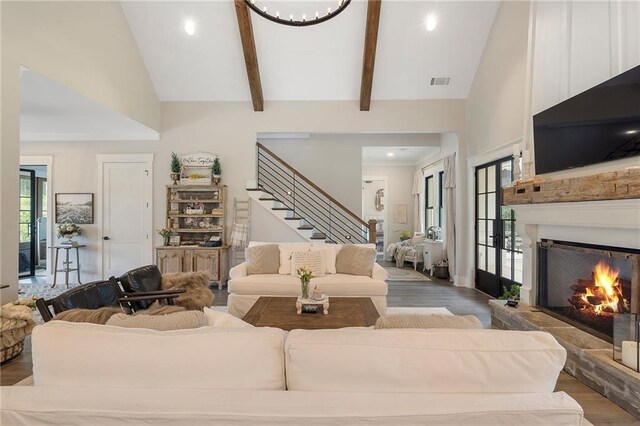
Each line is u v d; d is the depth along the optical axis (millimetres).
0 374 2701
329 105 6129
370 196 10383
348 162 7730
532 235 3650
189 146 6145
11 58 3080
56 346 1158
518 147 3871
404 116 6121
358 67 5645
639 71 2400
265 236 6164
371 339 1174
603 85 2707
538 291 3621
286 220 6141
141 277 3311
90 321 1817
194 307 3332
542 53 3635
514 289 4062
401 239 9625
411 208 10117
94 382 1141
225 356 1140
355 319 2732
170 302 3256
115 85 4754
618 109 2572
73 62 3893
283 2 4801
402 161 9984
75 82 3926
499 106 4863
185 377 1136
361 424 1039
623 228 2527
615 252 2654
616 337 2346
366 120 6125
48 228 6121
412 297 5305
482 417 1040
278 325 2600
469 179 5973
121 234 6145
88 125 5562
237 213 6148
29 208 7066
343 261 4426
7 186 3020
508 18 4590
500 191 5094
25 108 4617
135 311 3055
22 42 3197
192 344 1153
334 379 1136
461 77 5762
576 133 2996
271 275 4316
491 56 5094
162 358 1137
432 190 8742
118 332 1194
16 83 3127
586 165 2893
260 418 1037
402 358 1131
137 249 6148
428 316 1449
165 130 6125
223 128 6148
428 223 9125
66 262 5871
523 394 1097
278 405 1063
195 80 5844
